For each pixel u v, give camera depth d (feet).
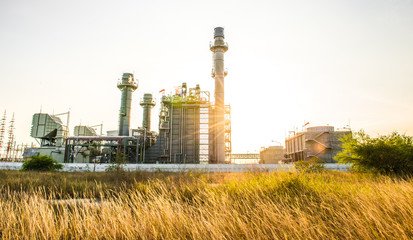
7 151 305.12
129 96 309.63
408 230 16.38
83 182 54.13
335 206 23.35
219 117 262.26
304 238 15.47
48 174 80.79
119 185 51.26
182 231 16.38
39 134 285.02
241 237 16.24
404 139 83.46
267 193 31.12
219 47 270.46
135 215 19.27
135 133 306.35
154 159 277.85
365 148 83.51
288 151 358.43
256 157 325.83
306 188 33.81
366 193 28.35
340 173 78.54
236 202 24.23
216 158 254.27
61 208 23.00
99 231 16.63
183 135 265.34
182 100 271.69
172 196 30.71
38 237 16.43
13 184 46.06
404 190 26.78
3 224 17.92
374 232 15.97
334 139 274.16
